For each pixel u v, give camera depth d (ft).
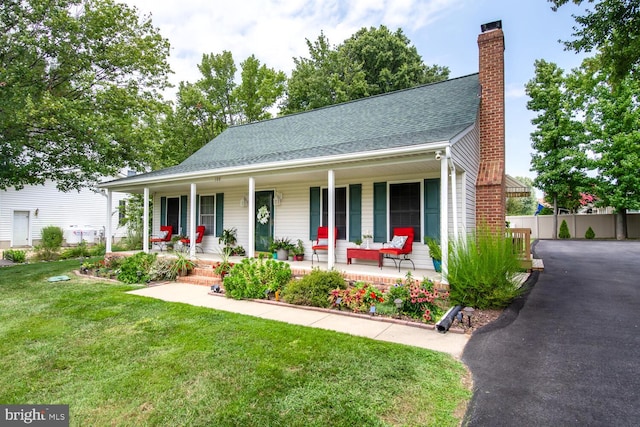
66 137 35.55
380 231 27.89
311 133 34.68
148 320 17.88
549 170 71.77
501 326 16.43
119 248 52.90
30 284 28.37
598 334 15.12
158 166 45.32
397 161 20.85
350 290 20.48
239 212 37.35
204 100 82.64
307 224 32.40
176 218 43.42
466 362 12.60
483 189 27.55
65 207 68.49
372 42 80.07
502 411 9.41
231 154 38.34
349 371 11.73
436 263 23.29
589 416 9.13
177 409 9.68
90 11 35.99
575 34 24.34
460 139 21.98
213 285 25.55
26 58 33.22
